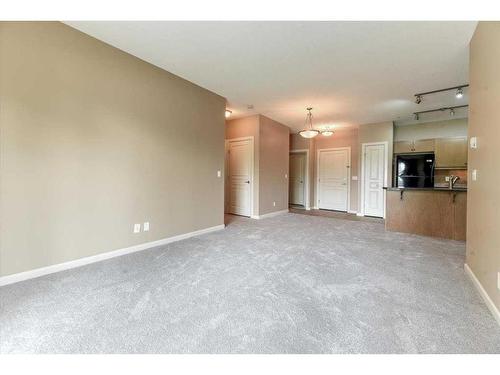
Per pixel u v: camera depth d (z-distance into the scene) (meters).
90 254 2.71
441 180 6.03
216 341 1.45
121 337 1.48
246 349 1.39
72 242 2.56
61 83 2.44
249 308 1.81
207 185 4.23
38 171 2.31
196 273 2.45
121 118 2.95
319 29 2.46
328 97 4.42
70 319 1.65
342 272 2.49
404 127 6.42
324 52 2.90
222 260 2.83
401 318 1.68
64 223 2.50
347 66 3.24
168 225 3.57
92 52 2.66
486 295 1.87
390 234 4.15
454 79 3.61
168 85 3.49
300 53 2.93
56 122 2.42
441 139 5.85
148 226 3.29
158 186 3.41
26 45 2.21
